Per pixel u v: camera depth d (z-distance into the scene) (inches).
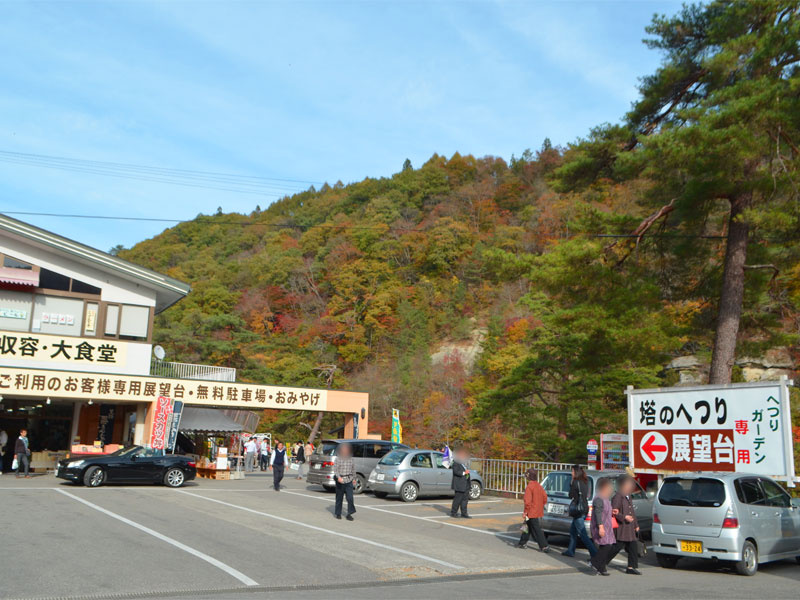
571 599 344.5
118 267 1127.0
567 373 1127.6
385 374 2454.5
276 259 3513.8
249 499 774.5
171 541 465.4
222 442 1667.1
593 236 801.6
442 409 1980.8
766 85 641.6
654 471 616.7
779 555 485.7
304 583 365.1
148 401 1077.1
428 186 4138.8
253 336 2632.9
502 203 3747.5
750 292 802.8
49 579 340.5
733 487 465.7
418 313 2829.7
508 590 370.0
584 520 499.8
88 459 847.7
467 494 706.8
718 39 733.9
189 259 4126.5
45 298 1096.2
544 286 791.1
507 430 1716.3
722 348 742.5
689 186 725.3
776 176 666.2
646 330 773.9
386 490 829.2
